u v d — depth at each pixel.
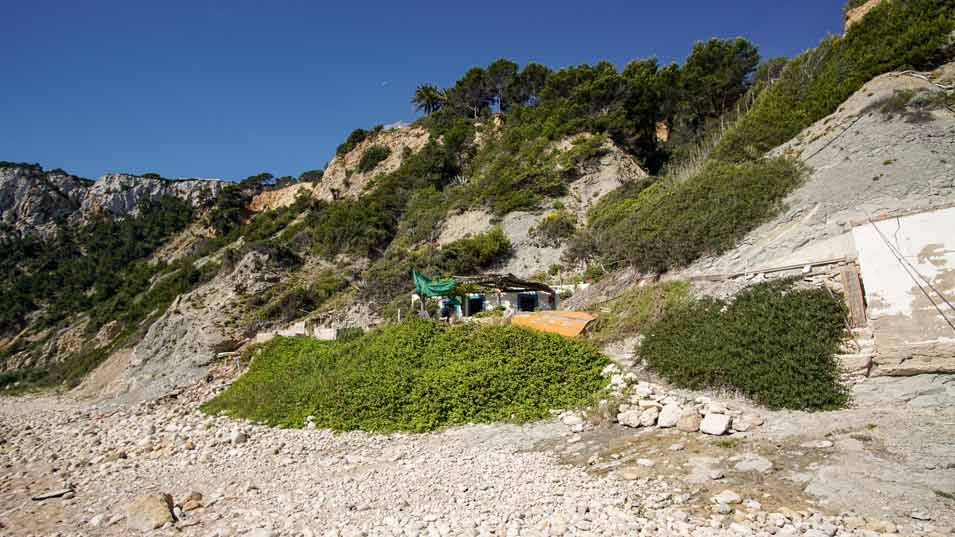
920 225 11.04
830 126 22.86
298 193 105.69
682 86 55.44
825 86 27.66
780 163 22.23
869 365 11.15
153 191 127.19
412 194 64.25
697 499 7.89
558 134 53.66
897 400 10.32
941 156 17.22
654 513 7.59
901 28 25.64
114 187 125.19
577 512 7.96
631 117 54.81
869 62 25.56
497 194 49.84
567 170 48.31
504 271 41.19
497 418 14.62
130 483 13.29
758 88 45.69
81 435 22.42
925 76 21.86
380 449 13.84
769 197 20.66
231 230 99.81
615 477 9.22
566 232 41.47
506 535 7.47
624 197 41.28
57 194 123.31
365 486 10.51
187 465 14.69
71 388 55.81
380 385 17.62
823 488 7.56
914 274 10.97
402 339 20.45
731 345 13.43
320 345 28.16
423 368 18.39
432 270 41.84
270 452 15.01
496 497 9.05
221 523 9.42
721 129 41.38
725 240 20.20
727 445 9.73
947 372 10.21
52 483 14.05
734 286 16.44
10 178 122.75
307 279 54.59
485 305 28.81
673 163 46.59
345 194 81.06
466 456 11.99
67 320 80.50
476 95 82.31
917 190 16.45
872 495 7.16
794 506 7.23
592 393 14.80
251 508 10.09
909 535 6.20
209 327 45.75
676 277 20.48
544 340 17.34
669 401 12.51
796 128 27.45
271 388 22.95
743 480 8.26
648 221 25.53
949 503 6.68
